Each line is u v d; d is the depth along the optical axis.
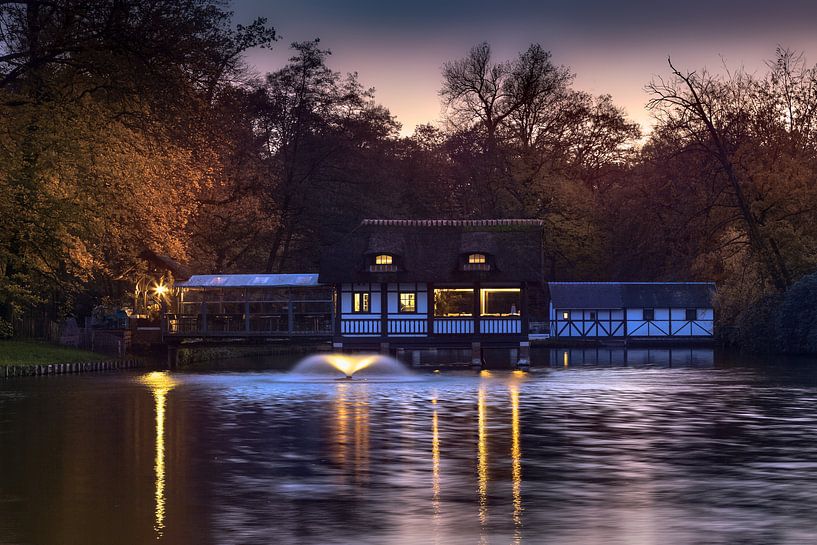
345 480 23.22
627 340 95.12
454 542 17.78
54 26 53.16
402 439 29.78
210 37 57.03
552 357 77.19
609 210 101.31
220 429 32.16
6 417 35.50
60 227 52.00
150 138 55.31
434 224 68.44
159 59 53.84
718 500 21.02
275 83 87.38
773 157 82.00
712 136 78.62
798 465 25.12
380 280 65.25
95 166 52.12
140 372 58.91
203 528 18.80
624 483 22.83
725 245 83.94
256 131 86.88
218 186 80.50
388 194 96.38
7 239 53.03
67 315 72.25
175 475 23.94
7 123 50.00
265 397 43.12
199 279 67.44
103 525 19.08
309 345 87.62
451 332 65.31
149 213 55.59
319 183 89.81
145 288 66.81
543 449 27.73
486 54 99.81
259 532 18.47
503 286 66.12
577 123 100.75
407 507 20.42
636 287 96.06
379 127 92.06
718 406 39.12
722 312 85.31
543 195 98.81
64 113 52.16
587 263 104.38
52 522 19.36
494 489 22.16
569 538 18.03
